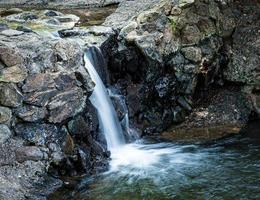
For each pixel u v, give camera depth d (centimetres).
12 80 942
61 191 872
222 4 1448
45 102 959
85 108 1036
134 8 1406
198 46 1336
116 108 1170
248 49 1445
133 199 854
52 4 1633
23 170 882
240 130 1235
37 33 1136
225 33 1440
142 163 1022
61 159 936
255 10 1516
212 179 933
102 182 926
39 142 933
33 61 985
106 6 1595
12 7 1614
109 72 1247
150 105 1274
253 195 862
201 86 1373
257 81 1402
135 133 1198
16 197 818
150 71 1257
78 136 1015
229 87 1430
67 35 1201
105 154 1045
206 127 1262
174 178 940
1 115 912
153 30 1286
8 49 952
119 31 1285
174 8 1320
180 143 1155
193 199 852
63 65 1024
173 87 1303
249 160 1027
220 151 1088
